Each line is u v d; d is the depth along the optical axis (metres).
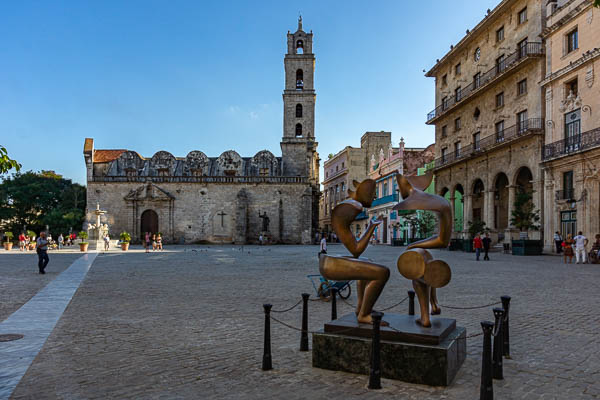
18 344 7.09
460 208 48.12
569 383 5.41
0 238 64.75
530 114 33.31
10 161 7.94
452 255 31.30
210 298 11.79
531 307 10.25
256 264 23.31
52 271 19.45
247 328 8.34
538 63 32.44
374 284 5.86
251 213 57.19
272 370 5.89
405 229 50.16
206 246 50.59
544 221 30.94
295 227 57.31
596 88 26.97
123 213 56.50
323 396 4.97
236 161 60.44
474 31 41.19
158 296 12.14
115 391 5.16
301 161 60.25
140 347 7.03
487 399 4.57
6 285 14.51
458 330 6.14
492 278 16.03
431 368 5.25
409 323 5.96
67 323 8.73
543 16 33.03
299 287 13.91
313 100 61.25
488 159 37.94
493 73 38.69
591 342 7.26
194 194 57.00
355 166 73.94
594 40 27.30
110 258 28.66
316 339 5.95
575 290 12.91
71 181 80.25
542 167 30.78
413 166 54.00
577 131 28.70
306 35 62.28
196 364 6.17
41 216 70.12
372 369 5.19
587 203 26.59
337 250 40.31
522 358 6.41
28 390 5.17
